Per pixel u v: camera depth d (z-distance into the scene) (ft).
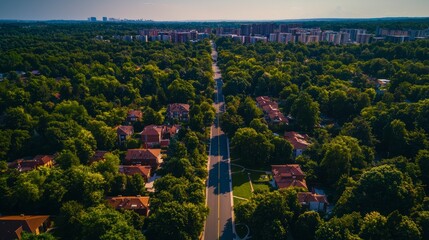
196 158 420.36
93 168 369.71
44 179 344.08
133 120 572.51
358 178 353.72
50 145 469.16
